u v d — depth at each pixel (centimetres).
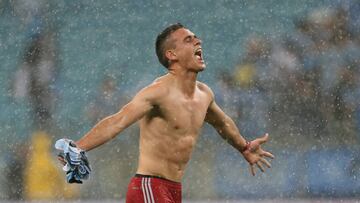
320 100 4144
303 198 3822
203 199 3819
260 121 4109
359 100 4138
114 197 3850
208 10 4350
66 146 1499
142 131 1708
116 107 4234
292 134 4041
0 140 4125
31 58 4341
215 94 4169
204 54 4275
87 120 4200
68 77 4284
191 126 1716
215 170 3853
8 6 4431
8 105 4200
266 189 3838
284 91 4188
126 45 4350
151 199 1667
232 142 1883
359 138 3997
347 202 3734
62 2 4419
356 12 4347
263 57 4269
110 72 4294
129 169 3884
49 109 4206
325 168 3891
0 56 4334
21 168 4003
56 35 4378
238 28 4328
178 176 1712
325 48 4288
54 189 3938
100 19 4372
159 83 1681
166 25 4359
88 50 4338
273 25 4347
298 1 4391
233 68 4241
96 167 3875
